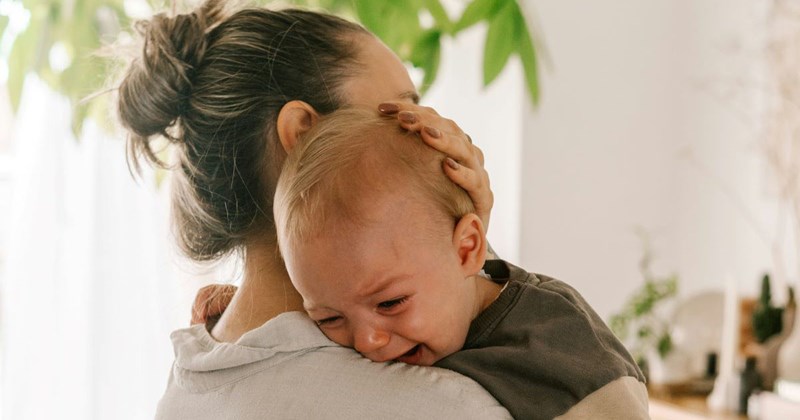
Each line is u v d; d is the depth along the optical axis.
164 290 2.49
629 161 3.08
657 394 2.55
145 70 0.97
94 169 2.51
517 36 1.38
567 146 2.98
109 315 2.52
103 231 2.51
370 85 0.93
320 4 1.32
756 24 2.86
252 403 0.81
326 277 0.80
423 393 0.77
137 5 2.15
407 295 0.80
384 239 0.79
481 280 0.90
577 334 0.80
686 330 2.63
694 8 3.10
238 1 0.98
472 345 0.85
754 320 2.48
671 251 3.15
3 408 2.55
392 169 0.80
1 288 2.74
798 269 2.69
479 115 3.03
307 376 0.80
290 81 0.90
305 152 0.83
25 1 1.77
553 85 2.94
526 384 0.78
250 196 0.92
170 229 1.03
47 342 2.54
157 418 0.89
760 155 2.83
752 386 2.36
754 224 2.86
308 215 0.80
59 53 2.10
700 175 3.06
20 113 2.54
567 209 2.98
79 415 2.54
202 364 0.85
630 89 3.08
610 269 3.07
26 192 2.53
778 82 2.76
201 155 0.94
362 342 0.81
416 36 1.38
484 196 0.85
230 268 1.00
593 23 3.01
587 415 0.76
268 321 0.83
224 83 0.92
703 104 3.06
